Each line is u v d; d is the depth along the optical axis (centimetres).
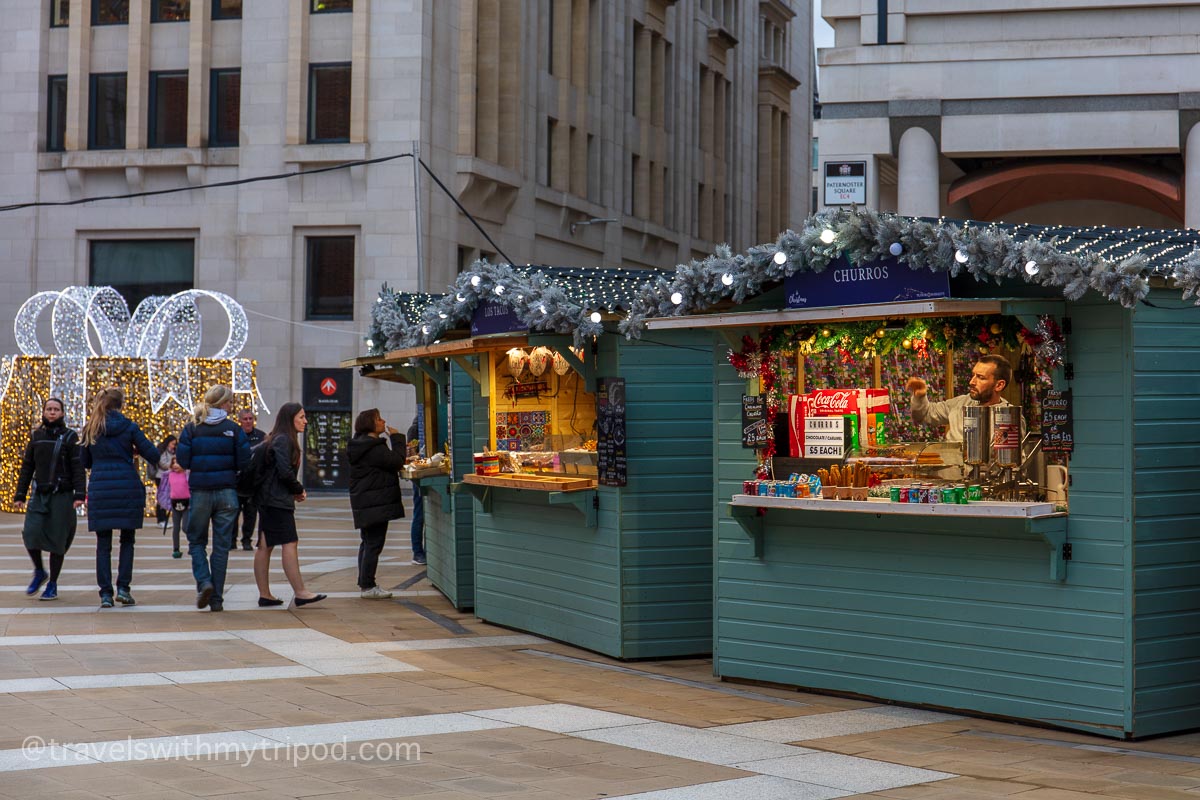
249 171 3838
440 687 931
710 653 1103
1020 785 662
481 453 1291
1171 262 785
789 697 926
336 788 633
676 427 1102
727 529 987
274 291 3825
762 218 6362
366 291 3762
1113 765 716
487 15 4044
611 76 4778
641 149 5041
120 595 1335
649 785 651
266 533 1364
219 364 2831
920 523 880
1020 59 1977
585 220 4591
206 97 3897
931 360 882
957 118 1998
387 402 3788
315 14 3841
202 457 1316
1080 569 805
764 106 6359
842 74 2031
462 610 1366
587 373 1123
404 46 3741
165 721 788
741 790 645
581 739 759
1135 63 1938
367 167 3759
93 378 2781
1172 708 802
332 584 1579
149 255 3941
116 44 3966
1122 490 789
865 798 633
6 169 3981
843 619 922
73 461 1358
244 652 1071
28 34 3972
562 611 1162
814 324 920
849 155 2034
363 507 1438
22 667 974
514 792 630
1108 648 794
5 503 2808
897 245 816
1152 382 799
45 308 3953
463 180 3891
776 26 6600
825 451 921
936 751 749
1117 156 2042
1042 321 798
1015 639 834
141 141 3919
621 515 1084
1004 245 777
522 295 1098
